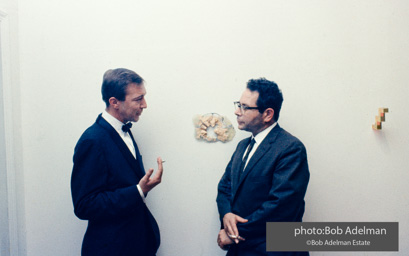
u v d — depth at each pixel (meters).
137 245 1.36
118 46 1.68
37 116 1.74
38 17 1.72
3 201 1.68
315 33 1.58
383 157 1.58
